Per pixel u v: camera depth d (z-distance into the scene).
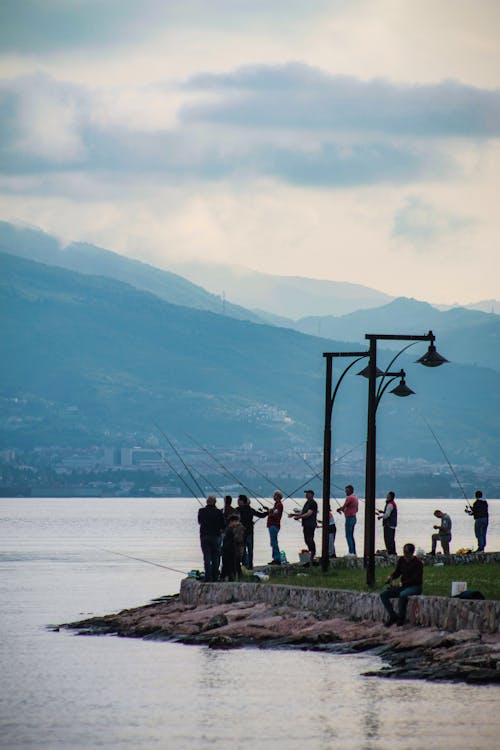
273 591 89.94
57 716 60.75
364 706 61.34
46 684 69.31
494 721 57.81
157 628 90.81
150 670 73.38
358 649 76.00
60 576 161.38
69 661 77.75
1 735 56.56
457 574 97.06
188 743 54.81
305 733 56.41
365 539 90.06
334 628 81.44
